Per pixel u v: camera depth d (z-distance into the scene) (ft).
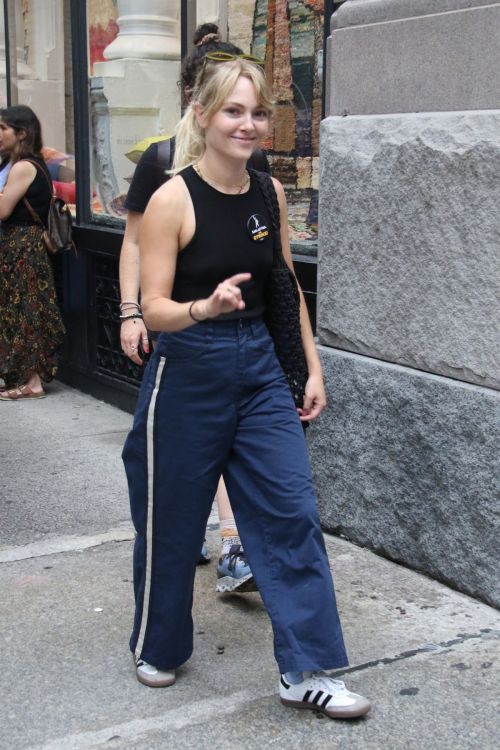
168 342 10.37
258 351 10.48
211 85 9.88
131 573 14.30
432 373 13.62
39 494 17.84
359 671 11.45
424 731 10.30
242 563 12.87
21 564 14.66
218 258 10.14
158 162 12.91
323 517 15.61
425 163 13.20
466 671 11.44
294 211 18.20
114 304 23.73
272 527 10.37
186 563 10.80
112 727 10.41
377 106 14.30
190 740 10.18
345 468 15.05
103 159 23.91
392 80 14.01
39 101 27.09
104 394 24.48
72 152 25.48
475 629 12.46
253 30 18.95
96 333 24.61
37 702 10.88
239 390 10.42
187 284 10.24
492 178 12.34
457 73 13.00
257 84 9.93
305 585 10.20
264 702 10.85
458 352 13.14
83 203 24.75
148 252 10.08
